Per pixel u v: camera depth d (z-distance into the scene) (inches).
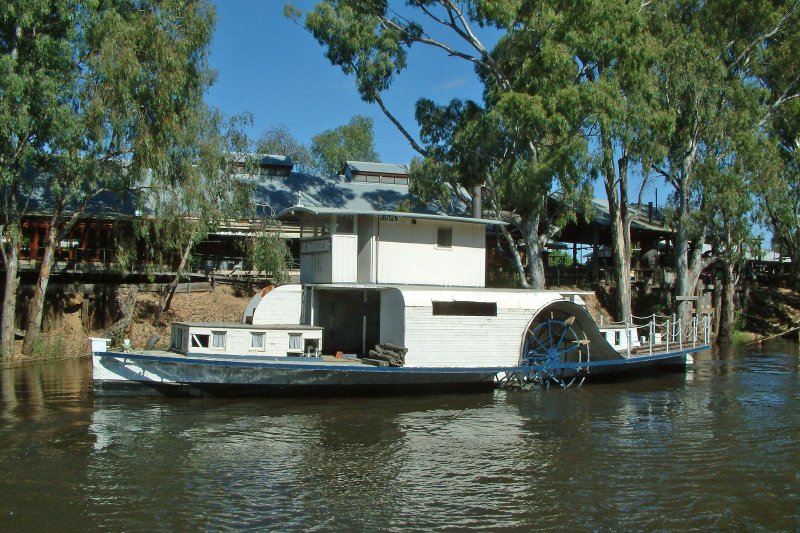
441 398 697.6
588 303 1546.5
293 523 364.8
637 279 1683.1
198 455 479.8
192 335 647.1
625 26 1077.1
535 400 708.7
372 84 1233.4
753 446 531.5
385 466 464.4
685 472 462.9
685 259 1359.5
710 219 1272.1
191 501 392.2
